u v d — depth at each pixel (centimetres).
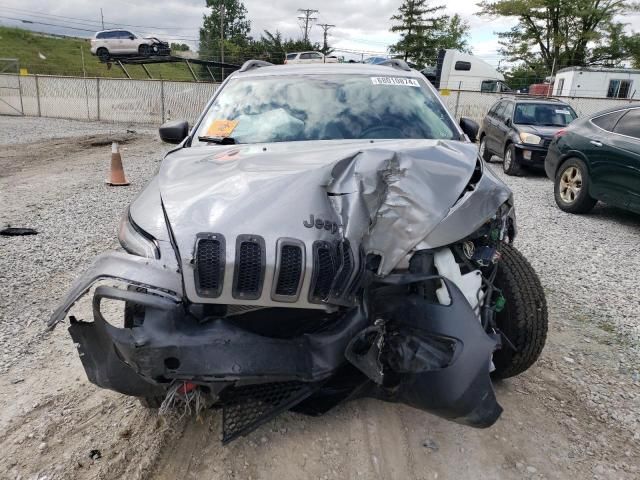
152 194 266
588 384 333
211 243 214
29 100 2777
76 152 1436
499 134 1269
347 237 234
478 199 272
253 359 216
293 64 462
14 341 374
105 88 2670
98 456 262
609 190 728
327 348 230
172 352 209
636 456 269
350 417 295
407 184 262
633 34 4703
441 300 247
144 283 215
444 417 231
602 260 580
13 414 295
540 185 1075
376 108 384
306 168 257
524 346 300
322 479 250
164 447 268
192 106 2639
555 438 282
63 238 610
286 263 214
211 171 272
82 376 333
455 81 2816
